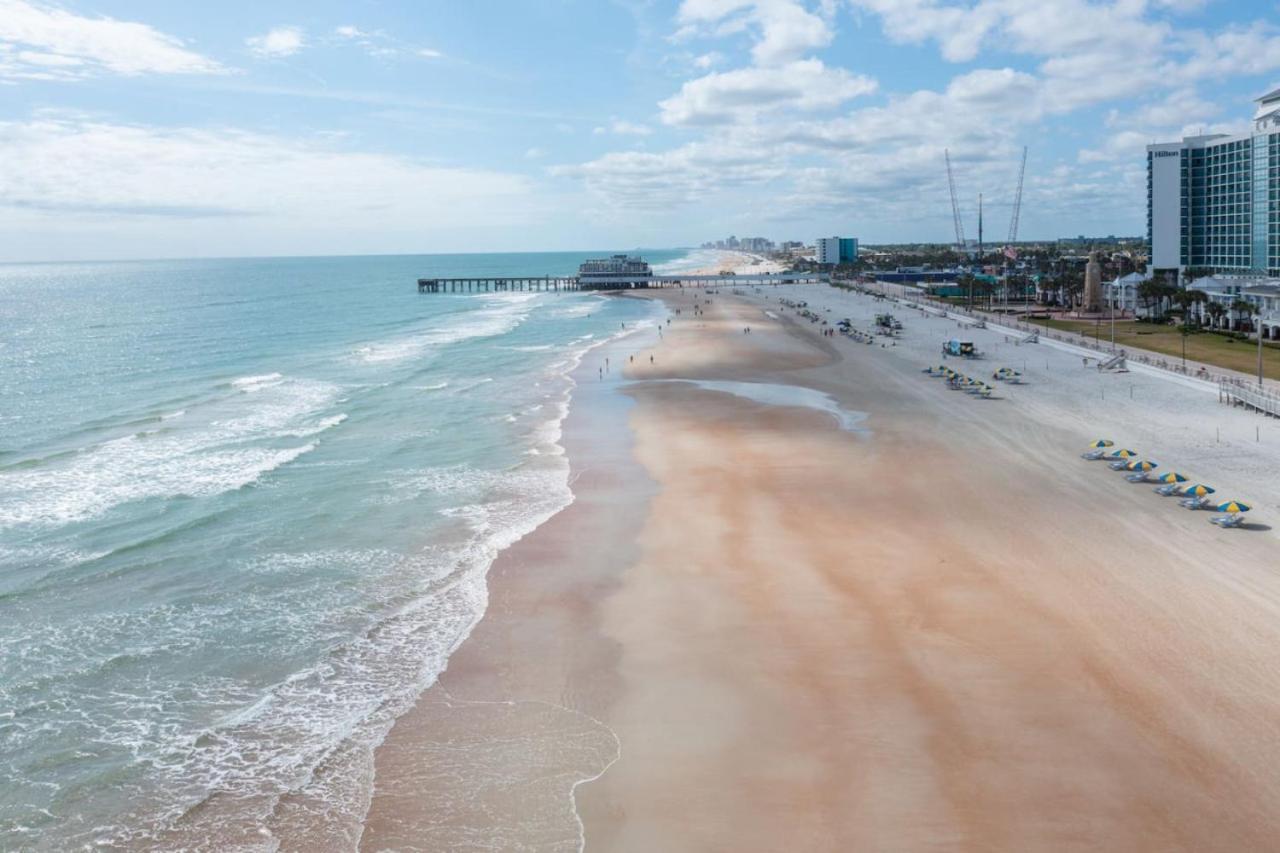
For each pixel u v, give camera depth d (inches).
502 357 4037.9
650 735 959.6
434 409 2748.5
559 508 1738.4
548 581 1382.9
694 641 1175.0
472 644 1181.1
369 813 844.0
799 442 2272.4
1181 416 2517.2
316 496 1819.6
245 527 1635.1
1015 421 2496.3
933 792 846.5
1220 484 1834.4
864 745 927.0
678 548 1514.5
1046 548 1486.2
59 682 1090.7
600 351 4224.9
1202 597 1273.4
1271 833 778.8
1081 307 5684.1
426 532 1604.3
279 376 3467.0
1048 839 778.2
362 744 958.4
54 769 919.7
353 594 1342.3
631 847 786.2
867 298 7854.3
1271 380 2866.6
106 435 2410.2
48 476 1980.8
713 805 839.1
